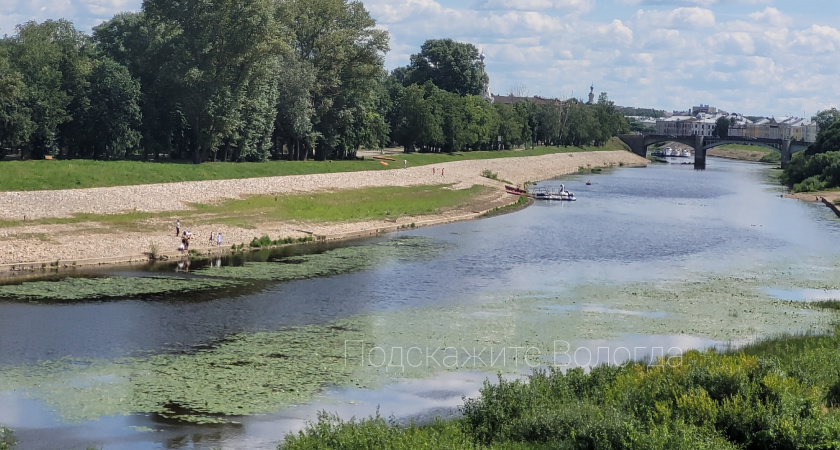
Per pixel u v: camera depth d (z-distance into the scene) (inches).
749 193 6520.7
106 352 1867.6
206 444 1409.9
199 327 2092.8
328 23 5684.1
